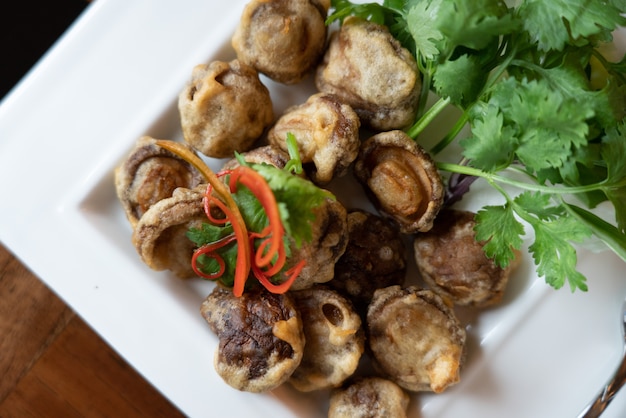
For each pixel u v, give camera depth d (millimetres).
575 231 292
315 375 327
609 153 285
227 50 337
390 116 325
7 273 365
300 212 269
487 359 338
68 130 342
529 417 337
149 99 342
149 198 326
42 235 339
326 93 327
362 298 336
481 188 343
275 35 318
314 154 316
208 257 308
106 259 337
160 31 342
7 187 341
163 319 333
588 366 337
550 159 283
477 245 330
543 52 299
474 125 301
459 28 284
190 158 296
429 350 324
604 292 338
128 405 365
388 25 327
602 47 329
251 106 323
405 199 318
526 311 337
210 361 331
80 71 342
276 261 288
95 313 335
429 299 327
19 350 365
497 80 308
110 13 342
